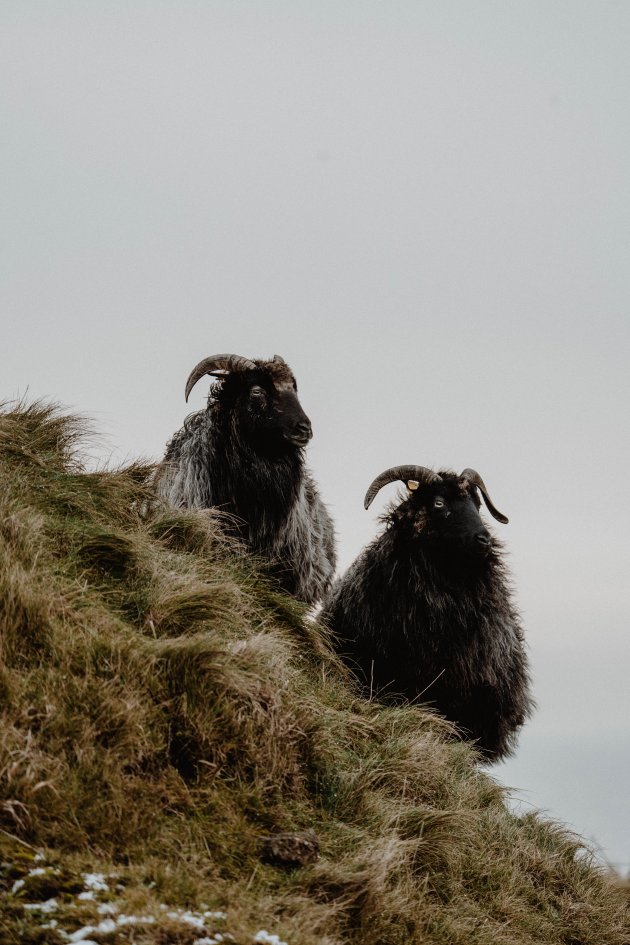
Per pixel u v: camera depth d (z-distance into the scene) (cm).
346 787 1047
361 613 1722
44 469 1332
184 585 1170
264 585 1474
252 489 1683
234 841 863
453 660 1683
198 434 1728
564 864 1359
